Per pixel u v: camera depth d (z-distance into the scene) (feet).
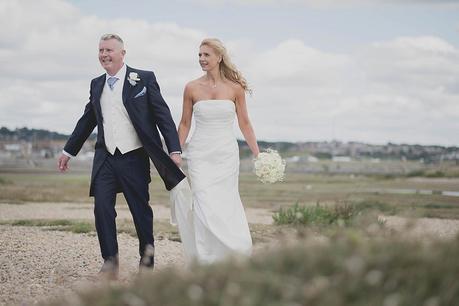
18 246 43.24
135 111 32.17
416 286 15.37
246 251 31.32
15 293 28.73
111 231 32.14
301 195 109.40
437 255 16.49
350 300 15.14
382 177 199.41
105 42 32.40
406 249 16.85
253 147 34.01
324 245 17.79
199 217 31.53
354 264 15.44
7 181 137.80
